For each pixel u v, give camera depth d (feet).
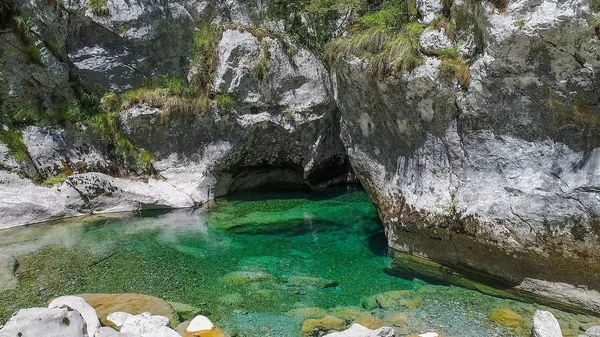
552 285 18.38
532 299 19.02
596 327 16.22
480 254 20.18
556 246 17.99
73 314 15.47
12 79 30.96
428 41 20.68
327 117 37.22
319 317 18.40
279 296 20.42
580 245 17.46
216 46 34.65
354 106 24.84
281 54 35.01
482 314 18.29
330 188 39.83
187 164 35.06
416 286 21.25
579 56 16.55
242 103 34.63
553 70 17.26
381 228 29.48
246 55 34.12
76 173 32.17
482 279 20.53
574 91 17.02
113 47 33.45
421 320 17.88
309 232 28.84
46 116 32.09
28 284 21.33
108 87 33.65
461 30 20.25
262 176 39.24
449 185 21.20
